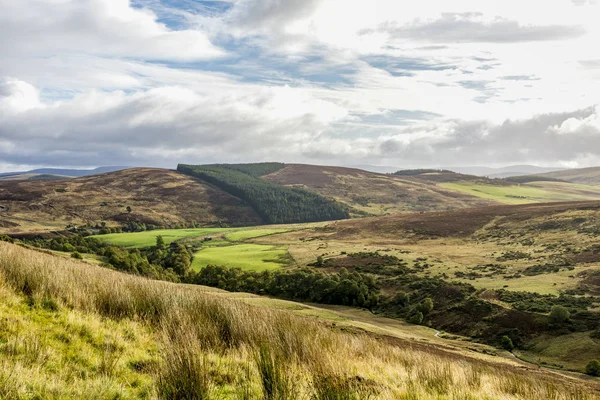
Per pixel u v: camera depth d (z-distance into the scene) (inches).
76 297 406.0
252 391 252.7
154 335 356.2
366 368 363.9
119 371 271.1
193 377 236.5
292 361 318.0
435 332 2095.2
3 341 272.5
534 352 1748.3
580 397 374.0
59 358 266.8
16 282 412.8
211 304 435.2
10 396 203.0
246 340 364.2
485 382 406.3
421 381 363.3
